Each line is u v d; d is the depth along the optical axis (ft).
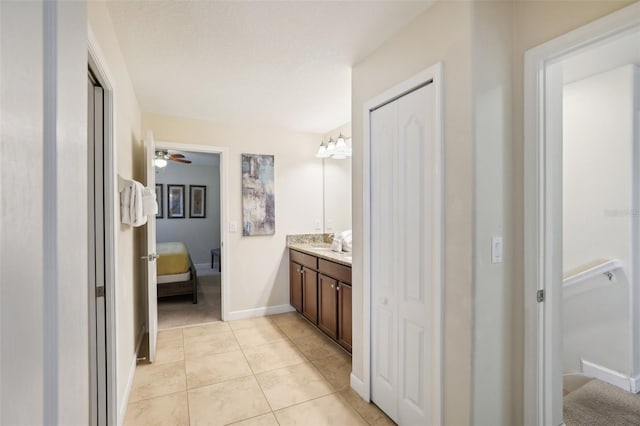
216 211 23.57
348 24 5.58
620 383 6.95
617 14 3.72
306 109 10.21
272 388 7.18
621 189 7.00
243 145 11.91
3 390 1.07
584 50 4.17
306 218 13.01
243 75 7.69
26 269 1.25
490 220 4.60
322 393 7.00
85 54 2.00
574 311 7.73
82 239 1.92
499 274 4.71
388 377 6.19
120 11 5.22
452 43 4.71
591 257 7.43
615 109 7.07
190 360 8.52
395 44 5.86
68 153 1.68
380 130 6.35
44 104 1.43
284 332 10.52
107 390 5.49
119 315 5.94
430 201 5.18
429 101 5.18
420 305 5.41
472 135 4.45
